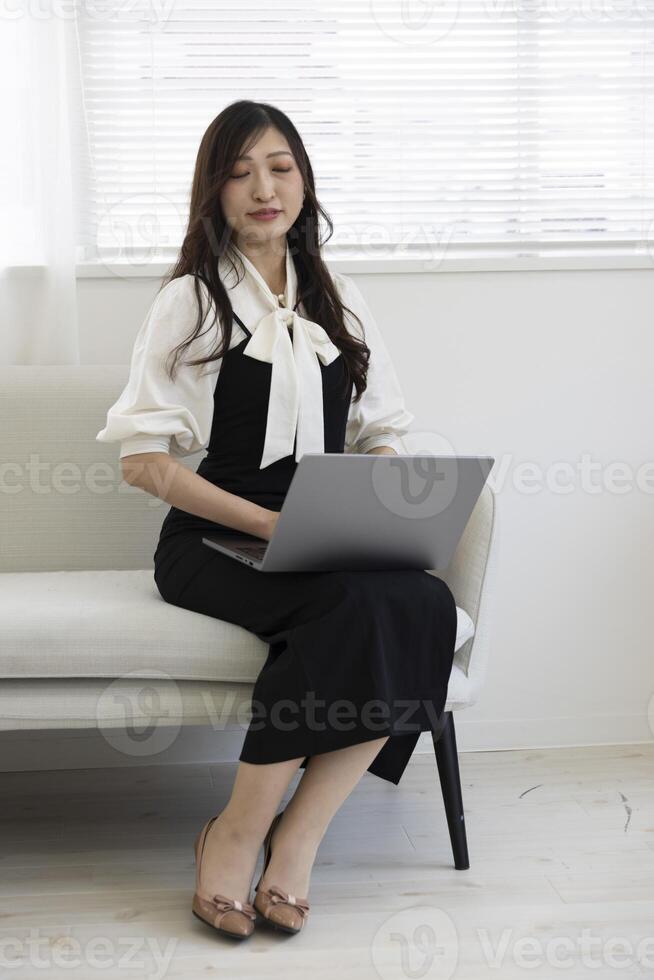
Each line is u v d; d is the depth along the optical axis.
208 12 2.28
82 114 2.26
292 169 1.83
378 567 1.65
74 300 2.21
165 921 1.59
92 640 1.63
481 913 1.62
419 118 2.33
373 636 1.54
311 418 1.80
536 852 1.83
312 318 1.89
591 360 2.36
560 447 2.37
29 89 2.16
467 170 2.34
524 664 2.39
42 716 1.64
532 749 2.38
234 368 1.79
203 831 1.62
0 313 2.19
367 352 1.92
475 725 2.38
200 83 2.29
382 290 2.30
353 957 1.49
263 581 1.64
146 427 1.72
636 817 1.98
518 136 2.35
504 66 2.34
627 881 1.72
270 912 1.53
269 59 2.29
